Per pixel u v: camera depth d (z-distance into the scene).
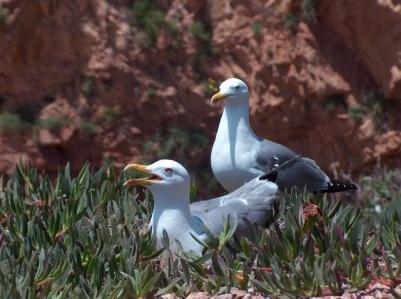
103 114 18.66
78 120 18.64
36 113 18.70
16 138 18.55
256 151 10.80
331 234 8.30
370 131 17.98
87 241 8.33
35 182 9.99
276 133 18.56
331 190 11.38
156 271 8.16
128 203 9.38
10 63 18.55
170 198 8.39
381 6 17.38
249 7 18.38
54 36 18.62
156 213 8.45
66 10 18.61
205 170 18.31
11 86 18.77
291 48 18.23
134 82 18.66
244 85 10.88
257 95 18.38
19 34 18.41
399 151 17.97
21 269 7.90
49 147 18.67
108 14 18.64
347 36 18.19
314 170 11.24
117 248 8.24
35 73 18.77
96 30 18.62
